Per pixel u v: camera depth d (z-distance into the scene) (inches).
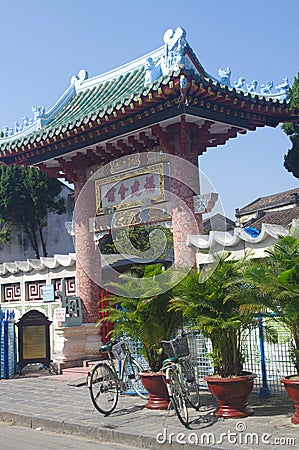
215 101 480.7
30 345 605.3
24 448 327.6
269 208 1638.8
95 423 360.2
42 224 1214.9
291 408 365.7
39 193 1181.1
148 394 432.5
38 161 617.0
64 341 593.6
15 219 1197.1
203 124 513.7
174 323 398.9
